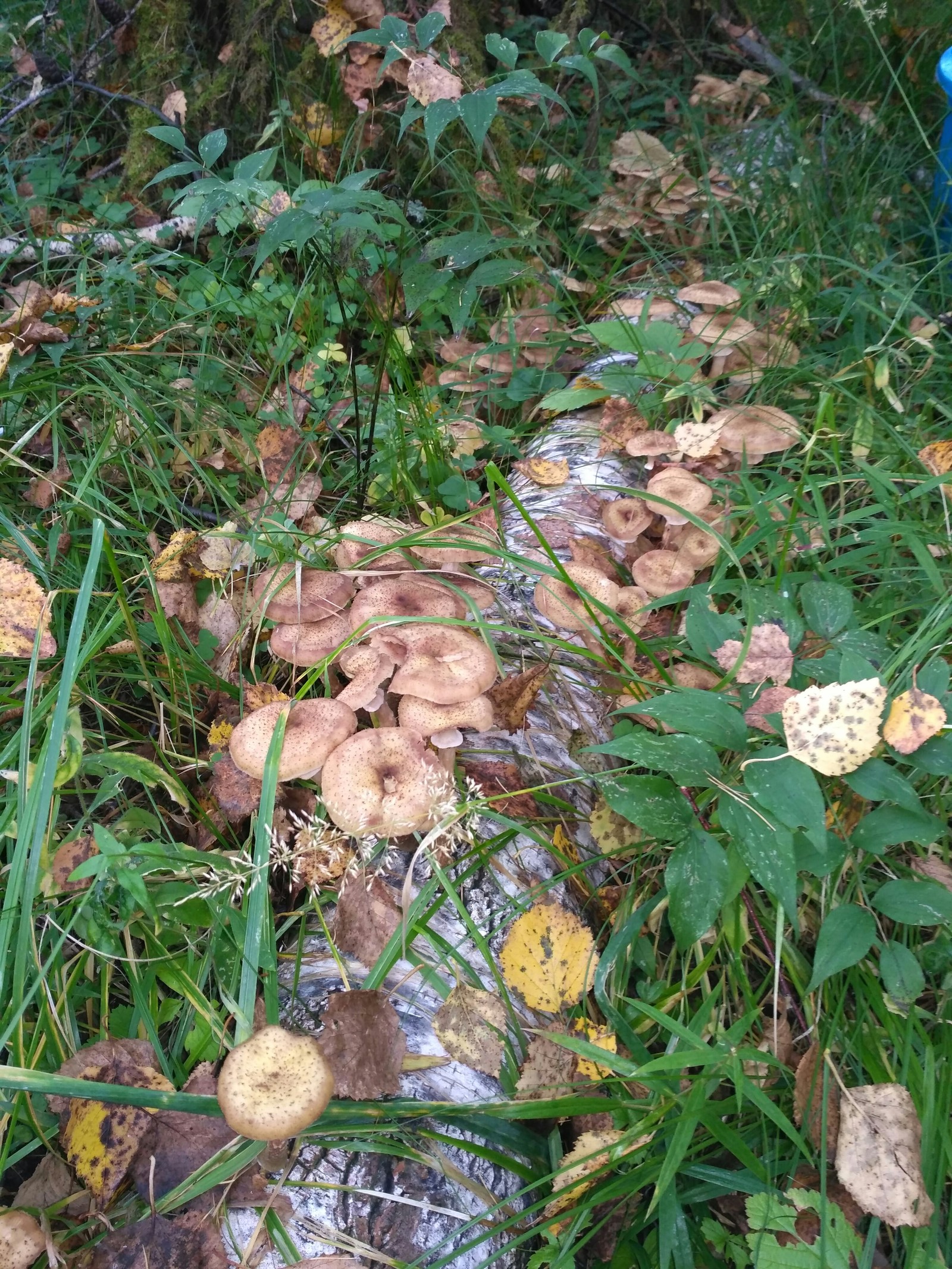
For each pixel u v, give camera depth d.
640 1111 0.45
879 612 0.67
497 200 1.05
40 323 0.81
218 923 0.49
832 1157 0.45
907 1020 0.47
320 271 0.95
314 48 1.05
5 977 0.47
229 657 0.64
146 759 0.58
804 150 1.12
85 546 0.70
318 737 0.49
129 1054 0.44
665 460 0.78
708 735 0.47
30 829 0.46
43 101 1.19
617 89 1.28
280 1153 0.42
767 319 0.93
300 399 0.88
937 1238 0.42
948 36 1.30
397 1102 0.42
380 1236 0.41
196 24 1.12
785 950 0.52
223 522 0.76
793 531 0.68
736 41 1.41
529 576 0.69
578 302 1.05
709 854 0.44
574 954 0.48
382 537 0.66
